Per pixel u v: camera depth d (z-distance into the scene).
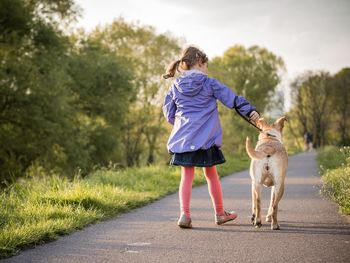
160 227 5.52
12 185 8.84
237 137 36.50
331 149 26.70
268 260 3.79
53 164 25.84
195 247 4.36
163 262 3.84
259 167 5.38
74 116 28.69
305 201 7.58
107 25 42.28
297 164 20.39
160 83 41.97
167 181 11.32
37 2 24.52
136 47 42.34
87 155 27.20
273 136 5.65
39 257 4.09
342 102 69.62
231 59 52.25
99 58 31.22
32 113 23.03
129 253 4.19
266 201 7.88
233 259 3.86
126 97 31.72
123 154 38.47
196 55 5.67
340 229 5.07
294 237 4.70
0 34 22.52
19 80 22.36
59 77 23.92
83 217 5.94
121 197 7.67
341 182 7.69
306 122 72.50
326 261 3.70
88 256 4.11
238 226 5.46
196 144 5.39
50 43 24.23
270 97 51.47
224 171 15.80
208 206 7.39
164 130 41.66
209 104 5.54
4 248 4.23
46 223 5.16
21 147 23.66
